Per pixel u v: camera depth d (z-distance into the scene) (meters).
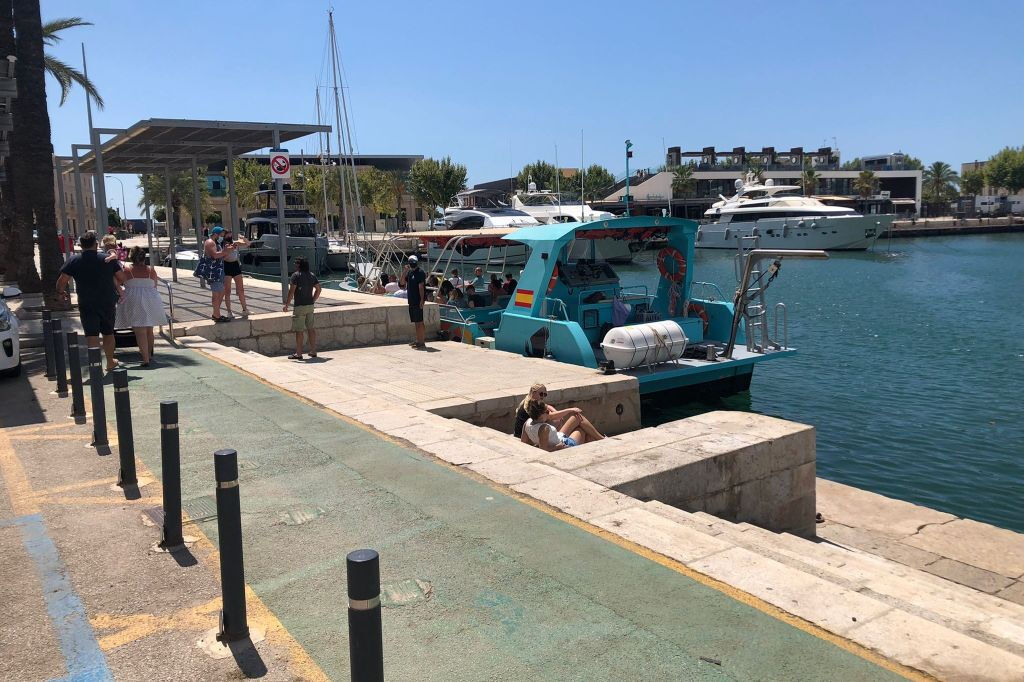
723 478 6.65
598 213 48.88
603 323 14.84
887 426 13.97
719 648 3.49
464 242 17.73
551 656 3.44
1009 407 15.31
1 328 9.70
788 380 17.92
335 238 59.00
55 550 4.62
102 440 6.79
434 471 6.07
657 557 4.47
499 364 13.15
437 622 3.75
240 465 6.22
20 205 20.20
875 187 110.19
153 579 4.25
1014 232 112.25
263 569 4.36
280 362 13.56
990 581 6.47
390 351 15.05
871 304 34.25
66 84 31.97
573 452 6.70
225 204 77.56
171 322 13.00
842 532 7.69
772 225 70.12
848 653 3.44
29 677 3.31
